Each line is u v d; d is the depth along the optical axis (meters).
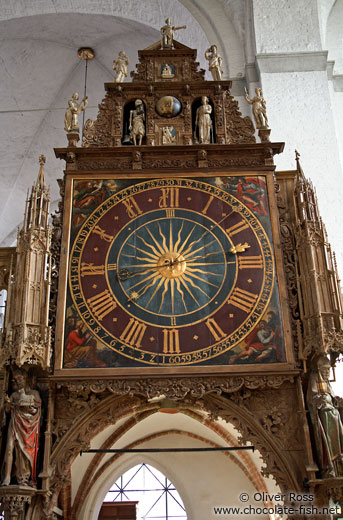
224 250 10.92
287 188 11.78
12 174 25.39
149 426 17.23
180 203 11.34
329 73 17.00
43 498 9.30
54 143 25.03
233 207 11.30
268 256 10.88
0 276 11.20
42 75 22.94
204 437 17.70
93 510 17.42
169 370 9.89
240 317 10.38
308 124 15.08
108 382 9.86
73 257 10.86
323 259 10.71
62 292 10.55
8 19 19.64
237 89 16.27
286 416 9.89
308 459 9.42
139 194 11.42
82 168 11.70
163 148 11.76
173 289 10.60
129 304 10.48
